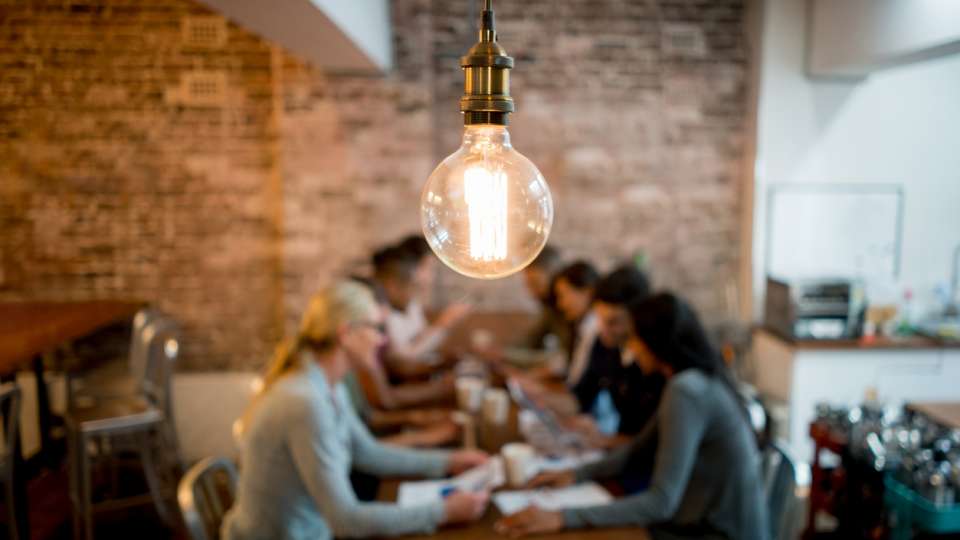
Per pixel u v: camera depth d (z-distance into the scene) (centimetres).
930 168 473
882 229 476
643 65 484
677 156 492
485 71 117
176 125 482
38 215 486
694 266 502
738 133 491
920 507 264
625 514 210
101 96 477
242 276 498
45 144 479
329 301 219
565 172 493
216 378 500
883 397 423
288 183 469
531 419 289
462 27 473
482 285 505
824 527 360
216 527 228
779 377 439
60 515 382
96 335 491
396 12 457
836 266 479
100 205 487
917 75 464
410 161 470
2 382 354
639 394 281
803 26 458
